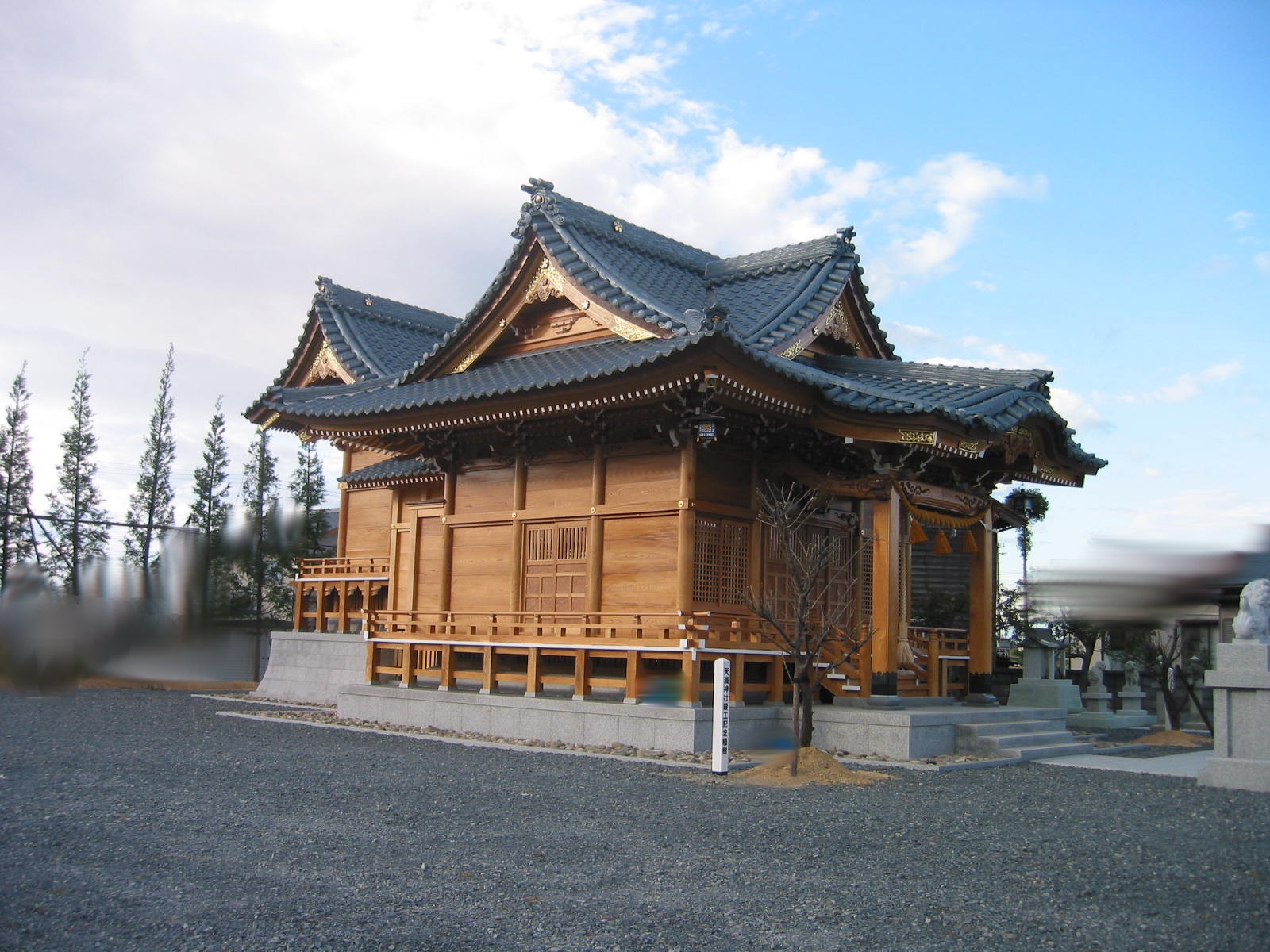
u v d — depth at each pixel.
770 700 23.67
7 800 13.58
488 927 8.66
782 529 20.98
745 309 26.81
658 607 22.94
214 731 23.58
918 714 20.98
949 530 27.72
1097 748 23.50
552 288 26.28
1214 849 12.26
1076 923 9.12
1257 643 17.70
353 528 39.31
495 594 26.34
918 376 25.83
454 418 25.12
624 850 11.54
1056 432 25.12
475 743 22.61
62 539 44.25
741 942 8.43
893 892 10.01
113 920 8.56
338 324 41.66
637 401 22.53
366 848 11.33
